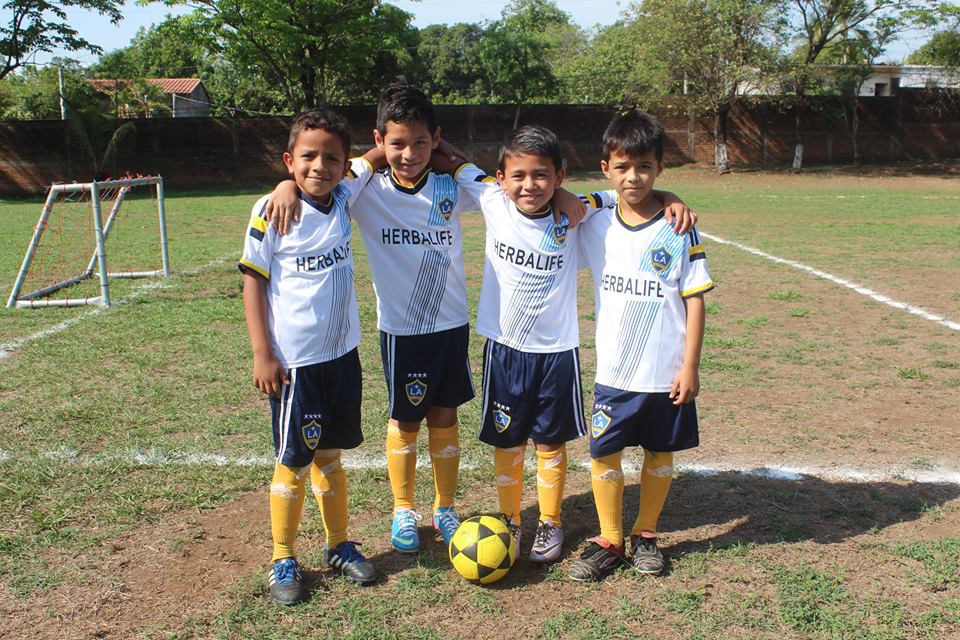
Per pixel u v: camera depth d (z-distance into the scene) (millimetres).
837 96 29016
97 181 7699
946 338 6441
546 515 3098
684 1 25938
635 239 2887
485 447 4168
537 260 2916
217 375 5391
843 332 6645
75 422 4527
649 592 2848
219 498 3605
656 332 2887
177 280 9062
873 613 2689
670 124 29828
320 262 2799
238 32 26531
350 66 28094
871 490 3666
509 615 2721
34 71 36938
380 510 3502
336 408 2918
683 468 3947
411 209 2994
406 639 2574
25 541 3197
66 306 7609
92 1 24281
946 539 3162
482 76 51562
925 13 27141
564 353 2996
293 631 2621
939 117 30609
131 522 3369
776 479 3811
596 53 40281
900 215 15562
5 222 16297
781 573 2932
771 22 26250
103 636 2607
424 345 3092
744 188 23062
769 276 9250
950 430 4445
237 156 26953
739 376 5430
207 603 2793
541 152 2740
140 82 35188
